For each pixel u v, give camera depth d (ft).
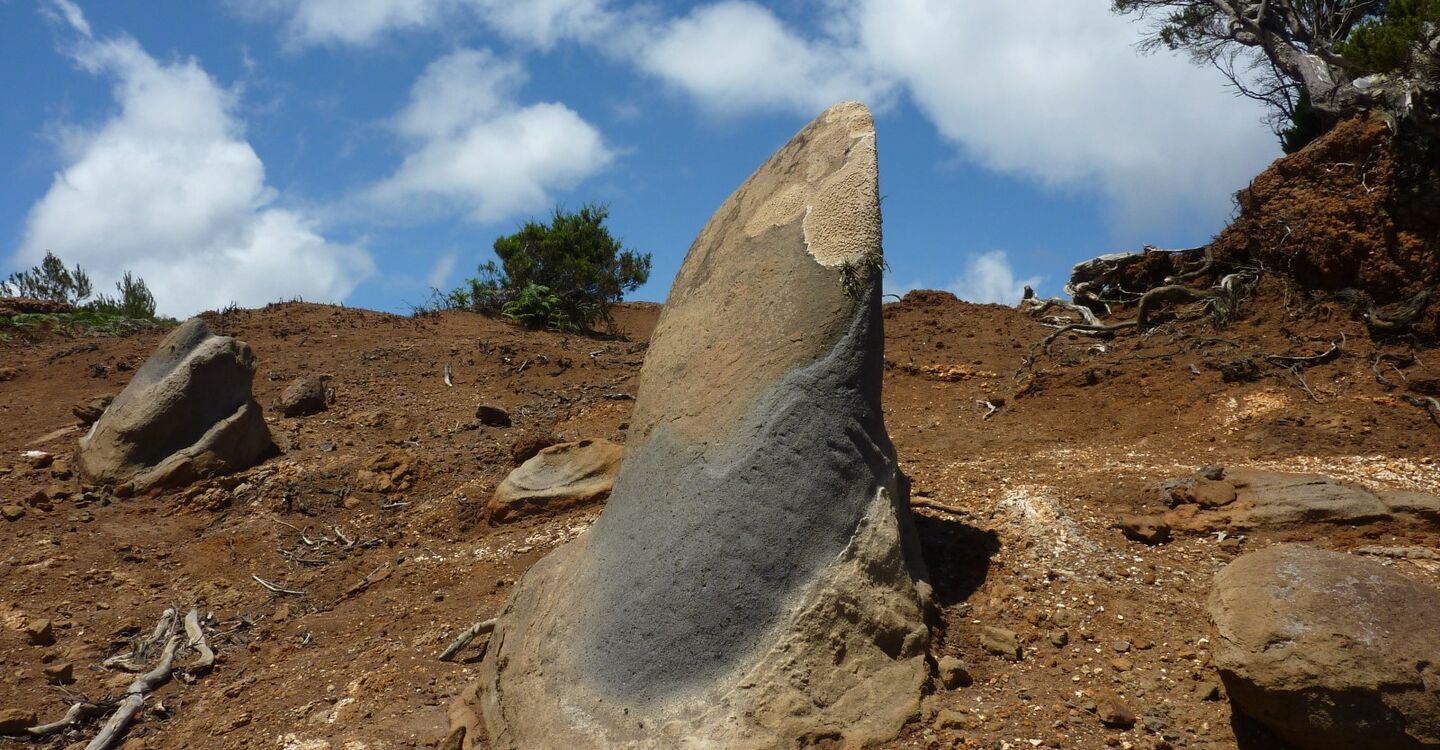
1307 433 26.45
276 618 23.63
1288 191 39.04
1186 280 42.68
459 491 29.04
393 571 24.64
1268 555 14.56
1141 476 23.08
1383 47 36.09
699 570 15.81
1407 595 13.46
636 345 50.14
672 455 17.52
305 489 30.40
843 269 17.49
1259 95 56.70
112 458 31.58
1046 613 17.30
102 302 68.39
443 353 48.57
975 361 40.22
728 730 14.19
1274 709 13.28
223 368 32.91
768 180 20.36
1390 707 12.56
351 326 55.77
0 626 23.16
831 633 15.17
